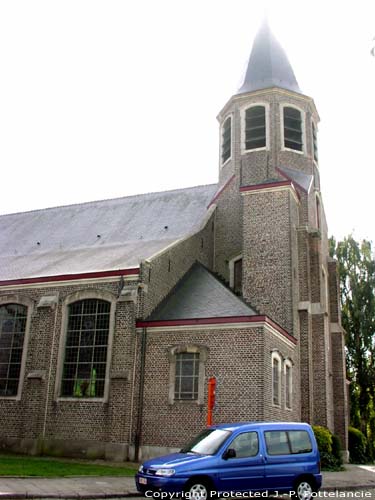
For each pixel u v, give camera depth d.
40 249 24.98
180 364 17.17
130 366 17.47
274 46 27.02
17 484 10.79
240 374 16.23
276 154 24.17
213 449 10.05
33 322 19.66
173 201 26.11
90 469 14.03
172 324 17.47
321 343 21.27
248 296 20.92
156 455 16.41
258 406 15.75
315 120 26.69
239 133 25.14
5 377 19.62
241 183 24.31
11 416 18.83
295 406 19.22
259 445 10.31
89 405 17.75
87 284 19.19
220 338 16.81
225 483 9.70
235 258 23.30
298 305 21.19
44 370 18.69
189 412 16.48
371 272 35.06
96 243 24.05
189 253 21.80
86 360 18.45
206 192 26.11
